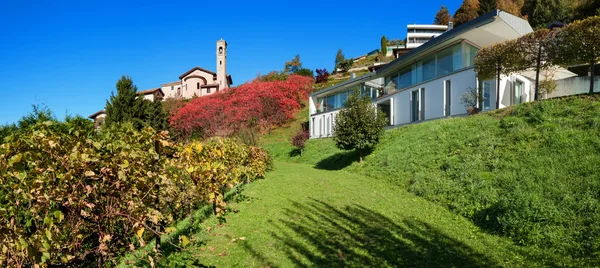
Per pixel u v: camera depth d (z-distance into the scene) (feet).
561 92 69.51
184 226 24.82
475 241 22.00
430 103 73.00
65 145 12.36
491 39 69.05
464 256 19.52
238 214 27.71
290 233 23.06
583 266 17.74
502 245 21.21
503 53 53.78
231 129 127.54
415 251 20.20
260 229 23.86
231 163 32.89
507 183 29.76
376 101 92.68
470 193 30.66
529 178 29.04
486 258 19.26
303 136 91.40
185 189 23.12
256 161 46.75
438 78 70.85
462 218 27.07
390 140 61.46
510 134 40.65
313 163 77.77
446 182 35.14
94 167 12.62
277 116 134.10
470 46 65.41
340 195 35.32
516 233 22.27
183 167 20.29
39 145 11.62
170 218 18.76
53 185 11.66
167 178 16.19
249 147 44.73
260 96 139.74
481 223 25.35
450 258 19.24
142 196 14.75
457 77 66.08
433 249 20.51
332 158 72.59
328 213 28.22
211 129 127.03
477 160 37.01
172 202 23.36
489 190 29.86
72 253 12.82
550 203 24.12
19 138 11.80
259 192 36.99
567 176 27.20
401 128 65.87
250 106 134.41
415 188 36.63
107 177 13.00
